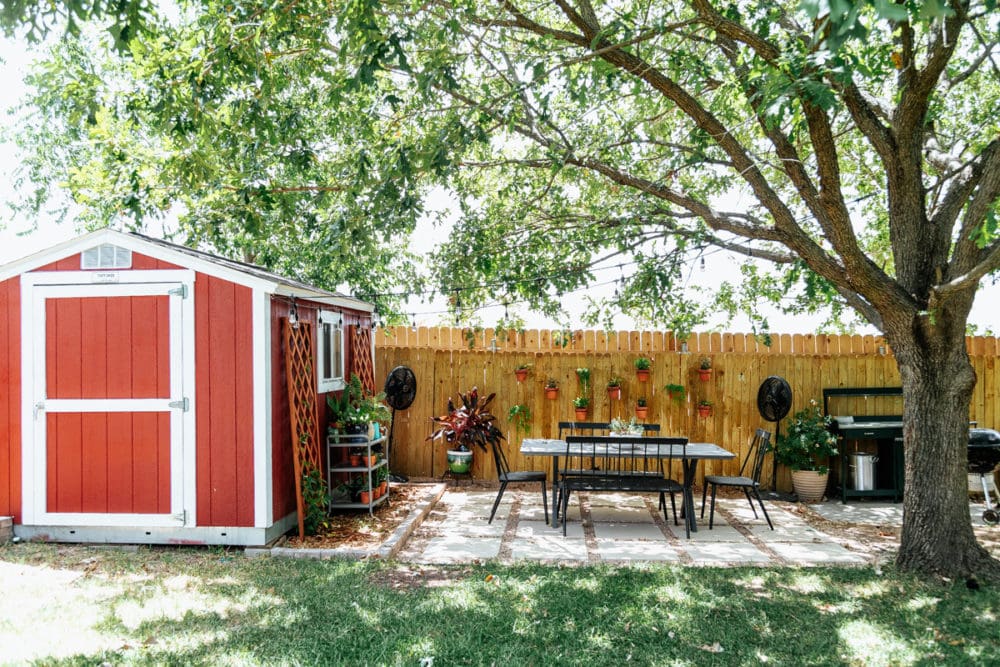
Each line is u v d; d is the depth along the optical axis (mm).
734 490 9398
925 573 5516
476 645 4117
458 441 9188
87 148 11133
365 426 7621
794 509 8312
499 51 6066
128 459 6379
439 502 8625
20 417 6465
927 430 5637
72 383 6426
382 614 4598
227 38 5000
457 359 9844
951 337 5559
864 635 4297
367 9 4367
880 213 8805
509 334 9695
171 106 5129
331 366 8000
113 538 6422
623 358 9562
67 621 4438
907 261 5770
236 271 6234
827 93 4008
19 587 5125
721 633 4316
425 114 6727
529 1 7160
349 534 6750
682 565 5852
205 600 4852
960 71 7191
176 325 6340
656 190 6355
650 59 6188
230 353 6285
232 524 6270
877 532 7199
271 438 6348
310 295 7121
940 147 6414
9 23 3209
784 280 7543
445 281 7695
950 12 2127
